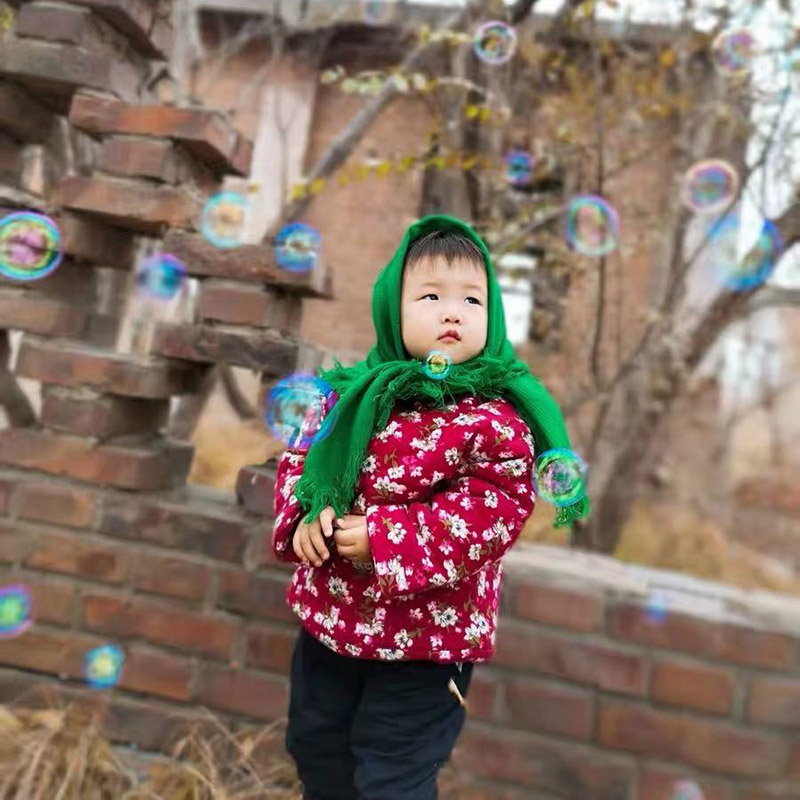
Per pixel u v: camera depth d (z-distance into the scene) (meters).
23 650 1.81
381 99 3.00
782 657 1.65
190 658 1.78
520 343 4.39
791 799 1.64
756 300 3.42
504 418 1.22
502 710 1.71
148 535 1.80
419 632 1.21
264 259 1.75
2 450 1.83
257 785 1.64
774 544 5.19
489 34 2.58
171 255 1.78
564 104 3.47
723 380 5.66
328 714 1.36
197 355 1.78
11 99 1.87
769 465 5.99
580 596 1.70
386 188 5.74
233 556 1.78
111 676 1.79
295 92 5.93
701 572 4.20
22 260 1.82
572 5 3.02
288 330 1.87
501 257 2.97
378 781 1.24
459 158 2.79
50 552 1.81
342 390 1.33
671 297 3.24
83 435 1.82
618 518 3.34
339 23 4.86
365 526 1.17
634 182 4.25
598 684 1.69
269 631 1.76
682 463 5.52
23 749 1.61
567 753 1.69
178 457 1.95
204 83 5.91
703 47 3.42
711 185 3.15
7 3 1.96
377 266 5.78
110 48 1.92
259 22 5.55
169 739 1.77
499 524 1.16
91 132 1.82
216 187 2.05
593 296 3.87
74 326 1.90
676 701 1.67
